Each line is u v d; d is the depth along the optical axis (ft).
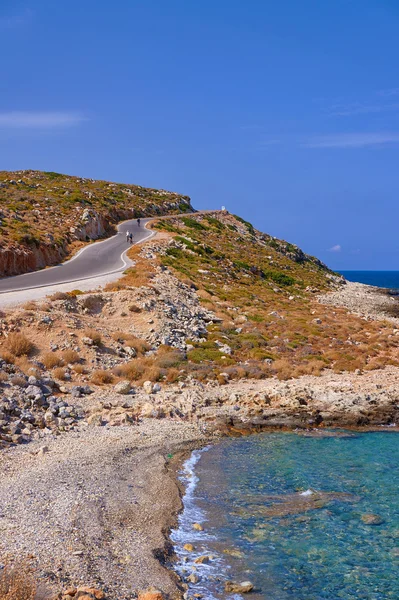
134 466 58.03
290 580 37.55
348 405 88.84
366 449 70.13
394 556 41.34
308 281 302.66
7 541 37.55
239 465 62.34
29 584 30.73
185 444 68.90
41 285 144.15
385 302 271.08
